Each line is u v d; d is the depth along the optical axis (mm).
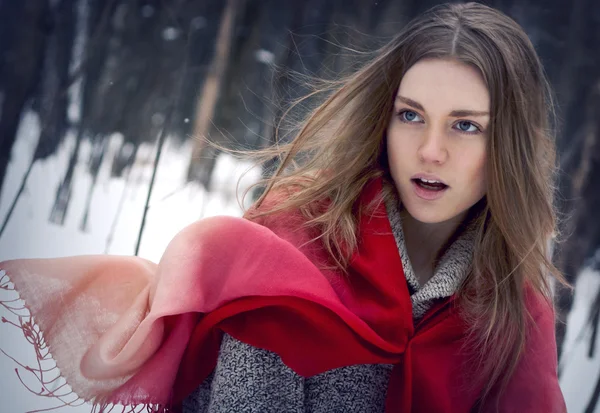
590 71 5410
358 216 1410
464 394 1464
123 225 5004
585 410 3471
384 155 1435
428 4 6168
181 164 6941
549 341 1512
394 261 1381
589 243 4770
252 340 1305
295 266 1323
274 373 1321
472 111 1290
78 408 2109
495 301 1414
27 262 1381
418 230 1464
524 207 1380
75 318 1358
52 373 2252
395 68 1373
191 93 7195
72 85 6086
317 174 1488
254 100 6844
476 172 1333
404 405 1396
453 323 1438
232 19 6922
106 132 6492
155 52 7281
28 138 5539
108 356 1296
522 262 1445
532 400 1468
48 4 6078
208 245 1340
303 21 6215
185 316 1333
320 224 1423
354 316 1317
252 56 6887
